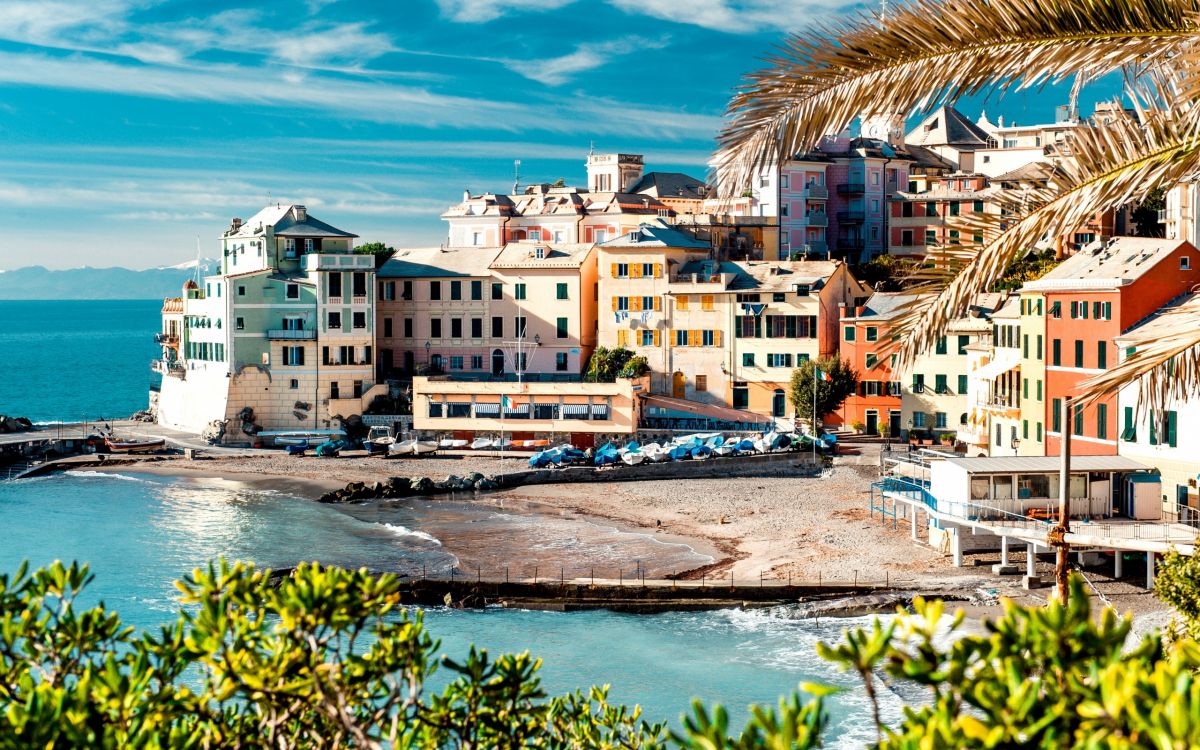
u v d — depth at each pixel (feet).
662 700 180.24
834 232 568.82
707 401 457.27
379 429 453.17
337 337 459.73
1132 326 253.44
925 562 254.47
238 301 452.76
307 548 287.69
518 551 283.59
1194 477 231.50
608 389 428.15
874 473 364.99
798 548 276.82
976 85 55.83
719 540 293.23
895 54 55.72
